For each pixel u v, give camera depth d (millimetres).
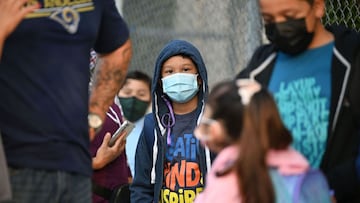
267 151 4762
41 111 5461
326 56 5414
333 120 5332
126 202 7203
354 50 5359
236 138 4867
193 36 10539
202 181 6652
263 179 4719
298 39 5359
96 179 7141
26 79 5469
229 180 4848
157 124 6879
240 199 4773
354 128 5344
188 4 10969
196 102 6883
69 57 5613
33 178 5438
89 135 5887
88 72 5773
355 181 5273
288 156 4883
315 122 5371
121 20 6156
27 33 5477
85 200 5656
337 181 5312
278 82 5500
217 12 10250
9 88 5445
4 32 5383
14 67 5461
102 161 7059
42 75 5500
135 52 11703
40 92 5480
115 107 7430
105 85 6172
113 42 6129
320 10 5410
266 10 5359
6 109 5445
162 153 6801
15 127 5445
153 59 11438
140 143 7102
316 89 5387
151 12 11727
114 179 7246
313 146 5383
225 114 4859
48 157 5461
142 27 11891
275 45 5492
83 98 5676
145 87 8867
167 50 6840
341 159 5344
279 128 4828
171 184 6750
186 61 6801
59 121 5508
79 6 5711
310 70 5418
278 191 4789
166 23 11438
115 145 7117
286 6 5285
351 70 5328
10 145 5426
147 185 7043
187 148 6727
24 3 5473
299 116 5410
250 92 4844
